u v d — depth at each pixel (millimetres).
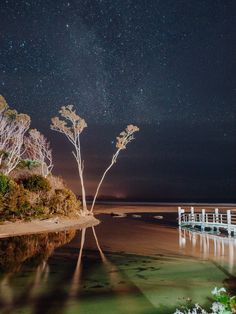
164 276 12945
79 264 15023
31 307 9547
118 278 12680
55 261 15664
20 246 19531
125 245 20109
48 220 28891
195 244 20406
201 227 27578
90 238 22859
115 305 9703
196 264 15039
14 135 34844
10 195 27734
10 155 34562
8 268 14242
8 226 25266
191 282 12141
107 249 18812
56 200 32219
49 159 37906
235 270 13898
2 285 11719
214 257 16516
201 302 9992
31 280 12375
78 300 10141
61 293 10828
